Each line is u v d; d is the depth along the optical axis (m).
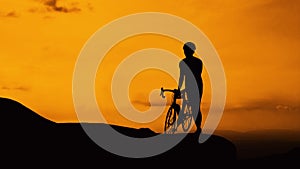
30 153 11.65
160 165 11.69
